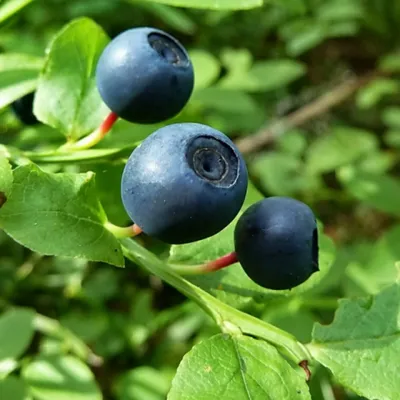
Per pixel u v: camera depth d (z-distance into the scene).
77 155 0.08
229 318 0.07
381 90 0.18
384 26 0.20
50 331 0.12
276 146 0.18
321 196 0.16
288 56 0.21
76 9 0.16
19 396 0.10
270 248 0.07
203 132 0.06
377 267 0.11
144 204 0.06
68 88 0.08
